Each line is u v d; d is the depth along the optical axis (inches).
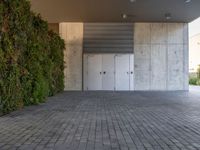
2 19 332.8
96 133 236.2
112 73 799.7
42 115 331.6
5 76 337.4
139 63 796.0
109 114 342.6
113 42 799.1
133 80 797.2
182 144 202.8
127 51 797.9
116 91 757.3
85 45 800.9
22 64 403.2
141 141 210.7
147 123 284.0
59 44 664.4
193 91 758.5
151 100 517.3
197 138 221.3
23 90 407.2
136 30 798.5
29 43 425.1
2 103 331.6
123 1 599.5
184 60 795.4
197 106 428.5
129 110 380.2
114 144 201.3
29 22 422.0
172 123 285.0
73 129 251.8
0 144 199.5
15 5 367.6
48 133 235.1
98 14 706.8
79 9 661.3
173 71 794.2
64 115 332.5
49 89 573.3
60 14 704.4
